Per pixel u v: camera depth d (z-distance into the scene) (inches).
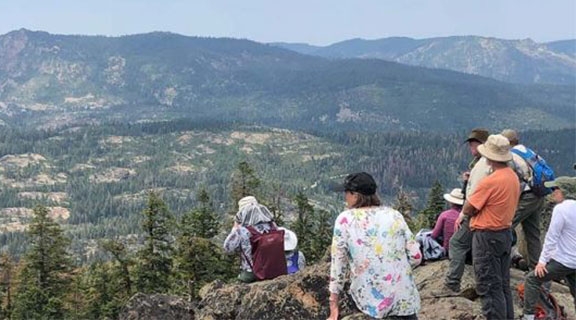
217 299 424.8
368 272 246.4
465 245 376.5
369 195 253.1
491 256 320.5
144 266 1620.3
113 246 1704.0
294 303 372.2
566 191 383.6
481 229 320.5
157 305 435.8
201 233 1785.2
